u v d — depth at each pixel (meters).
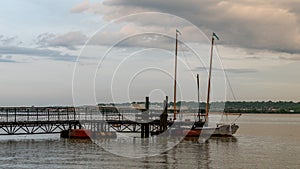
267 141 71.81
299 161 47.91
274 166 44.78
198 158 49.25
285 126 135.00
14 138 70.69
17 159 47.09
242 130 107.94
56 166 42.88
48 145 60.00
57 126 70.56
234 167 43.72
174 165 44.25
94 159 47.28
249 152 55.41
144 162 45.78
